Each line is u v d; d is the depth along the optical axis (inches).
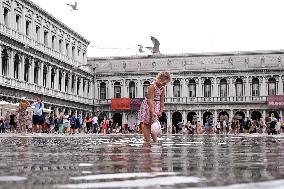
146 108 660.1
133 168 246.4
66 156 349.1
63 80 3503.9
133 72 4224.9
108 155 363.3
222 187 163.8
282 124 2938.0
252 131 2987.2
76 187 166.9
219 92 4087.1
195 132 3275.1
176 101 4151.1
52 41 3319.4
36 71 3016.7
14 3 2652.6
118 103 4114.2
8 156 347.6
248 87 4023.1
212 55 4126.5
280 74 3959.2
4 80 2497.5
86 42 4124.0
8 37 2536.9
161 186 169.8
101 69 4291.3
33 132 1578.5
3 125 2149.4
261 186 165.5
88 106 4158.5
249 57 4050.2
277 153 396.8
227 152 414.9
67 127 2236.7
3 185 169.8
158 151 431.5
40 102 1572.3
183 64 4165.8
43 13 3083.2
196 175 208.7
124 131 3344.0
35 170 234.4
